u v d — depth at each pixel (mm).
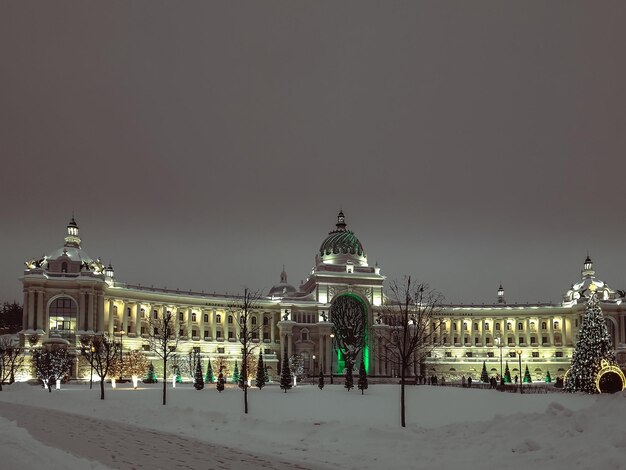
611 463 23672
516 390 105938
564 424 30562
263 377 104875
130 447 33625
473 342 197500
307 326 179000
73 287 147000
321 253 195500
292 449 32219
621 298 188000
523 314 196750
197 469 26828
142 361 139250
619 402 31188
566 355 190250
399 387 106938
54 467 24062
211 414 46844
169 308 168500
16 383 108062
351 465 27750
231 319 178000
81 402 67750
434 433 34094
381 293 184875
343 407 66250
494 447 29250
